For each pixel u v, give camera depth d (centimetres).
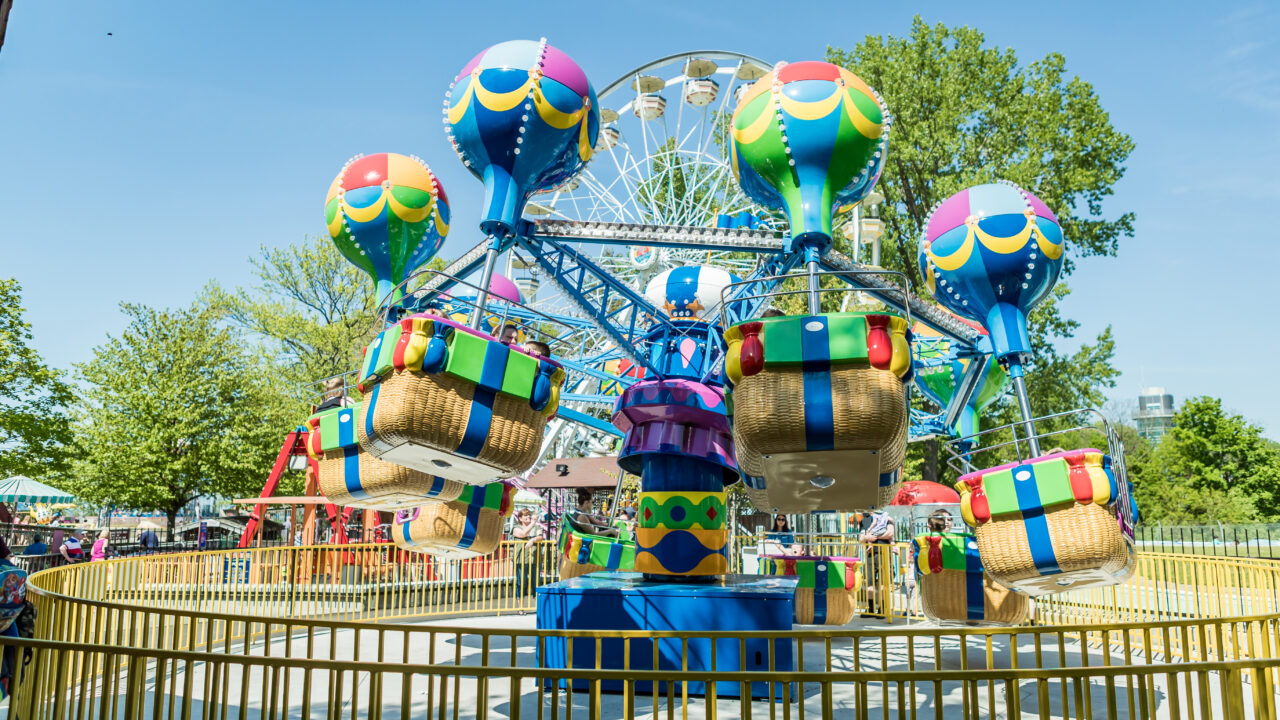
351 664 359
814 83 731
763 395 620
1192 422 4697
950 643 1111
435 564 1466
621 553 1103
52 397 2883
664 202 2564
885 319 615
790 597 762
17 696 427
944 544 999
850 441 610
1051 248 854
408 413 633
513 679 356
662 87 2577
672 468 849
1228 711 340
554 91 761
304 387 3434
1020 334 863
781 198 762
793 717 688
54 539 2223
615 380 1020
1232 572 1100
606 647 764
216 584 1161
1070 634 1170
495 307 1116
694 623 757
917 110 3072
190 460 3105
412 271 900
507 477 714
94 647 381
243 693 366
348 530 2622
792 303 2583
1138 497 4703
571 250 863
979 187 891
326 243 3734
